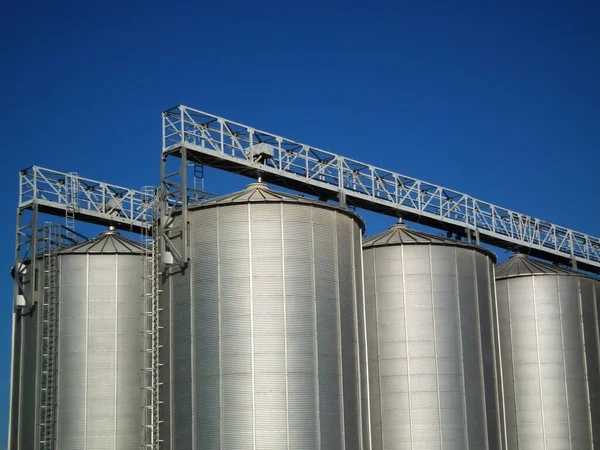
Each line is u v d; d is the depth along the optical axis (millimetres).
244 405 58219
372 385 71812
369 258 74000
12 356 72062
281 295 60344
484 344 75000
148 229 78188
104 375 67812
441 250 74125
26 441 68625
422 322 72062
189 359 60312
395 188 80875
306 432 58688
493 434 73438
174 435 59969
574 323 87312
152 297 64125
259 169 69625
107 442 66625
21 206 73375
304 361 59812
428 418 70250
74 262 69625
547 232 97250
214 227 61625
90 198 79500
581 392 85812
